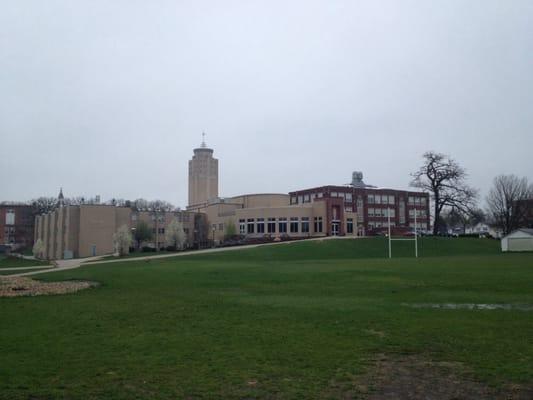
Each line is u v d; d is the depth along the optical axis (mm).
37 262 75562
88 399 8445
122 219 101938
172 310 18188
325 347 12023
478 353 11352
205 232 118625
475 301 19812
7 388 9023
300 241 77375
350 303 19547
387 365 10453
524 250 74875
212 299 21266
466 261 47031
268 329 14297
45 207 153875
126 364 10578
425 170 91750
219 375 9766
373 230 105938
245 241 92250
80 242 96438
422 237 85312
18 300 22047
